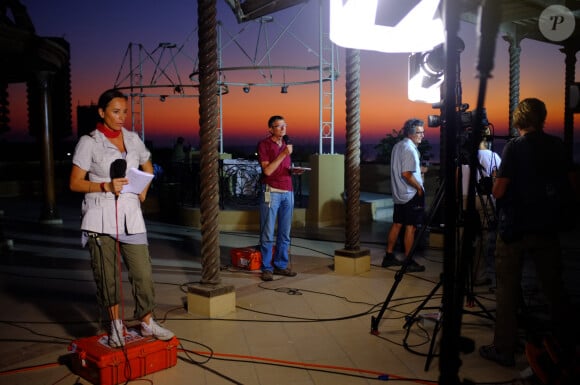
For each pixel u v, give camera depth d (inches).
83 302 197.2
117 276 132.9
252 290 211.2
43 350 148.1
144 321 136.6
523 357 141.9
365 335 159.6
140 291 134.6
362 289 211.3
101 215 129.0
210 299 175.5
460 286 79.6
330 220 396.2
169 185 479.2
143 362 129.9
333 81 419.5
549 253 129.0
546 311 176.7
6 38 294.2
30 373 132.8
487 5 64.8
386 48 135.3
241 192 445.4
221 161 404.8
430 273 237.9
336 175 396.8
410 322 159.8
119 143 135.2
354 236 238.5
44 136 407.8
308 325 168.9
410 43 136.1
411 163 234.7
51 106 410.0
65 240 335.6
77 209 509.7
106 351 126.0
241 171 444.5
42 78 394.3
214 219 178.5
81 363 128.0
